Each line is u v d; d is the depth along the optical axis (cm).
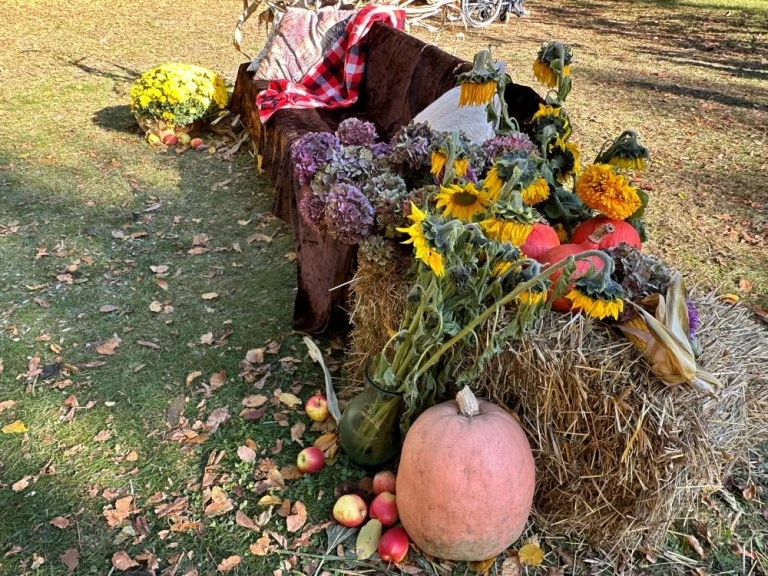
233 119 510
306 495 208
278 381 258
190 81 473
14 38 749
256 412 240
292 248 353
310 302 281
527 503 175
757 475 224
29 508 201
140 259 336
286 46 464
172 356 270
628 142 209
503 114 232
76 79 613
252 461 220
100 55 701
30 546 190
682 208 411
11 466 216
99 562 186
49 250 338
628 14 1170
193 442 228
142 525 197
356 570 185
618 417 170
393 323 215
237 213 387
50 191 399
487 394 194
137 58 697
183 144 476
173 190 412
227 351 274
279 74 463
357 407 204
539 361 176
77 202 388
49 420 235
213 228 370
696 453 169
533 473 178
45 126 497
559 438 184
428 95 364
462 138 221
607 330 178
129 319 291
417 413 200
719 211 409
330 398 230
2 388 248
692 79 736
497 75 196
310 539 194
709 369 178
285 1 519
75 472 215
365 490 207
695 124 574
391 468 215
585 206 225
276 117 405
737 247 366
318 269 271
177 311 298
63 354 267
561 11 1184
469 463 167
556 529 196
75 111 531
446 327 177
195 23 886
